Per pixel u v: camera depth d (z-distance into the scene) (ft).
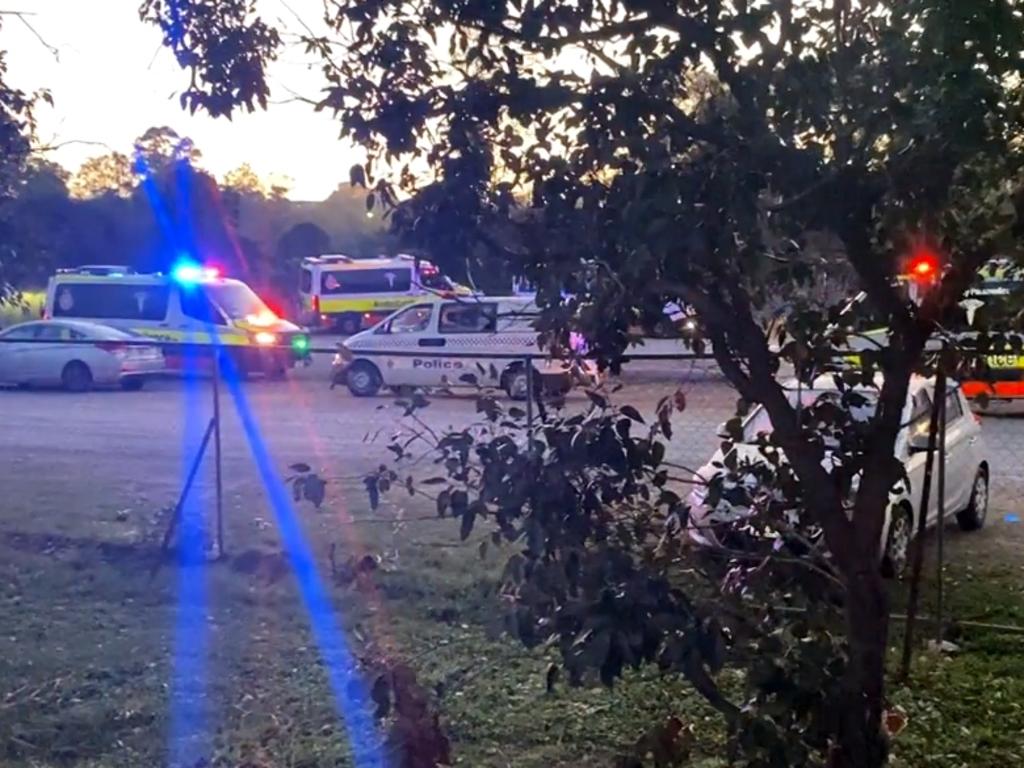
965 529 35.29
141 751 18.63
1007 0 7.94
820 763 10.90
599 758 18.01
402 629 24.16
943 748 18.38
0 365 81.66
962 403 34.63
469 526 10.40
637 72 9.67
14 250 29.19
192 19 11.94
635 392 16.08
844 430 11.58
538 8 9.96
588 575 9.71
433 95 10.56
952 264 10.75
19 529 34.12
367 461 46.42
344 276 138.10
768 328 11.95
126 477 44.14
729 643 10.33
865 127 9.03
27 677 21.81
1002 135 8.93
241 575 28.86
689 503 11.27
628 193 8.97
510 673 21.40
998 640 23.61
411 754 11.88
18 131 26.45
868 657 11.21
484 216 10.55
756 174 8.66
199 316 86.28
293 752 18.26
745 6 9.03
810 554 11.73
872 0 9.02
